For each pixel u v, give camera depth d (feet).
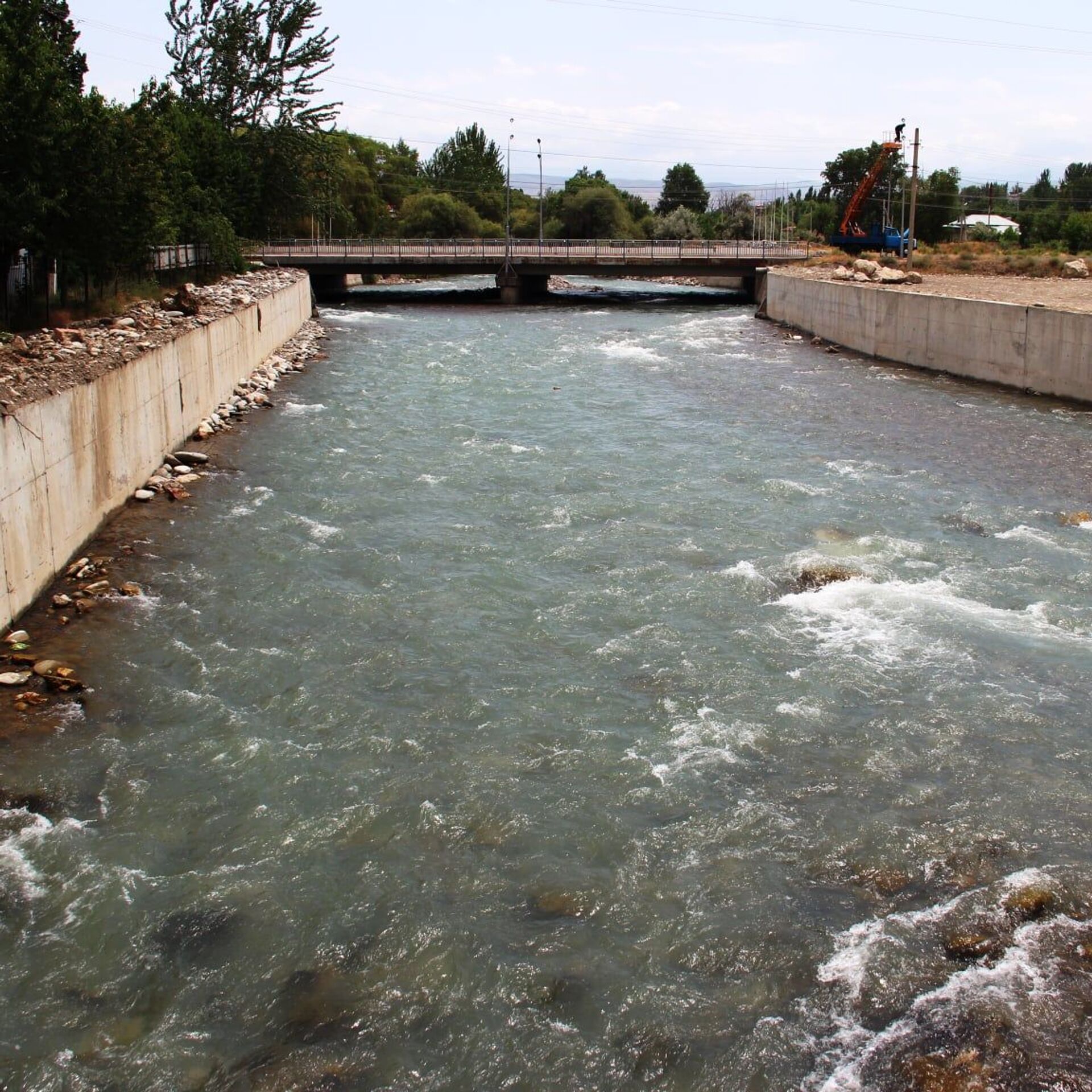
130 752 40.83
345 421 98.58
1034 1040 27.04
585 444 90.38
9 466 49.55
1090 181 479.00
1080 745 41.27
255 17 211.20
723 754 40.65
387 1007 28.55
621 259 243.19
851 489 75.66
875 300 145.59
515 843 35.35
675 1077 26.48
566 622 52.60
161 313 101.55
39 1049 27.12
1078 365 106.93
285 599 55.11
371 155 435.12
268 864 34.30
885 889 33.04
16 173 94.27
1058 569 59.31
